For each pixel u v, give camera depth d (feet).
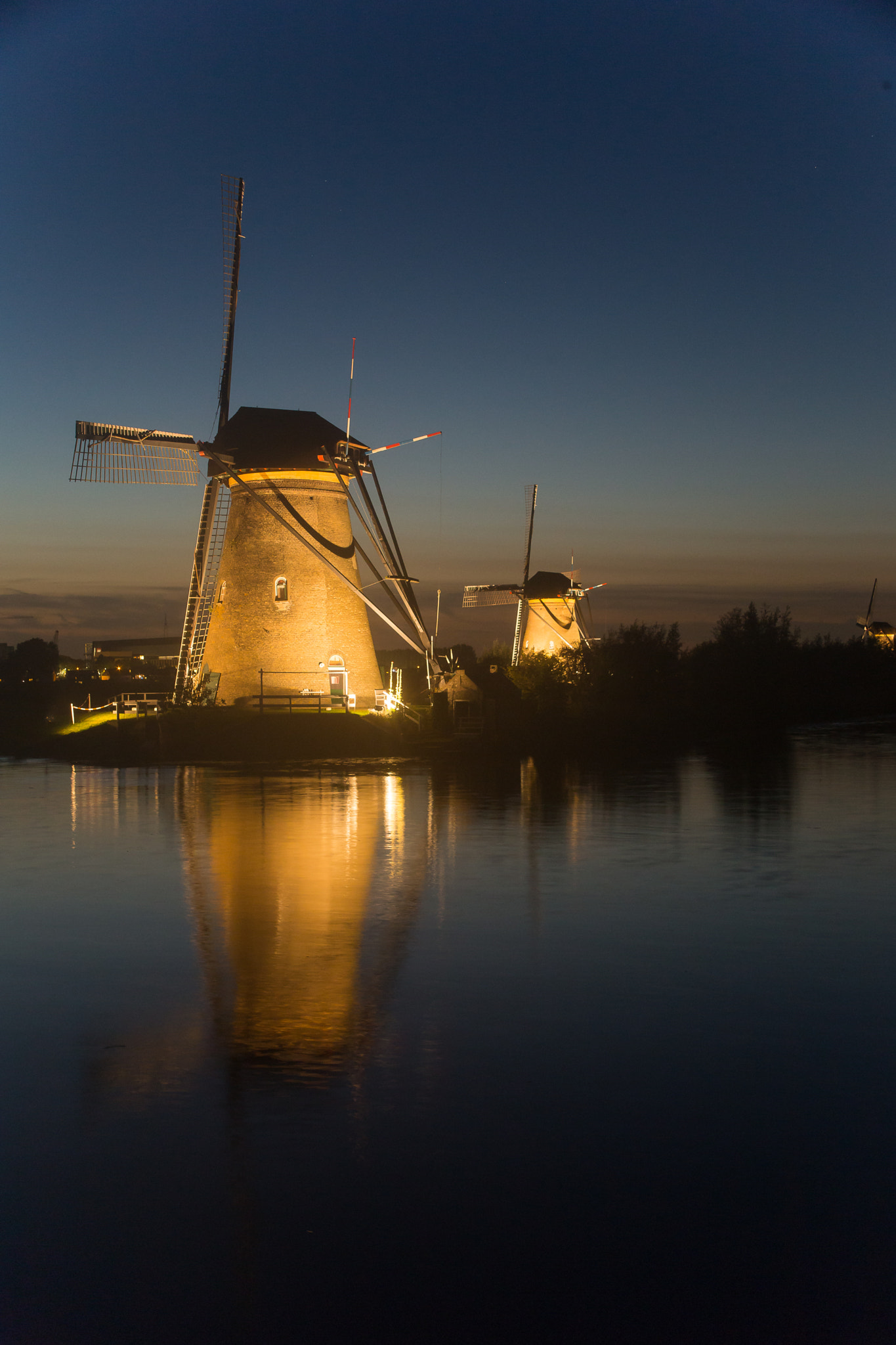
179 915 41.96
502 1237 17.38
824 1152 20.26
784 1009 29.43
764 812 75.36
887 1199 18.47
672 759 129.39
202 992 31.17
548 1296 15.85
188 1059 25.46
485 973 33.19
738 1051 25.94
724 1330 15.07
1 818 73.46
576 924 40.22
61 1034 27.48
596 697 183.73
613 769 115.14
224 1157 20.17
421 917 41.34
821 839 62.23
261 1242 17.30
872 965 34.09
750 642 234.38
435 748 142.72
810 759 128.98
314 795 88.48
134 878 50.11
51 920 41.06
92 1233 17.66
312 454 150.61
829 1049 26.14
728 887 47.50
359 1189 18.90
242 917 41.60
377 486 157.48
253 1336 15.07
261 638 150.71
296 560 150.92
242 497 153.69
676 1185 18.98
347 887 47.80
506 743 152.15
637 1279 16.25
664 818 72.43
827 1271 16.40
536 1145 20.59
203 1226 17.79
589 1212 18.08
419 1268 16.57
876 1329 15.06
